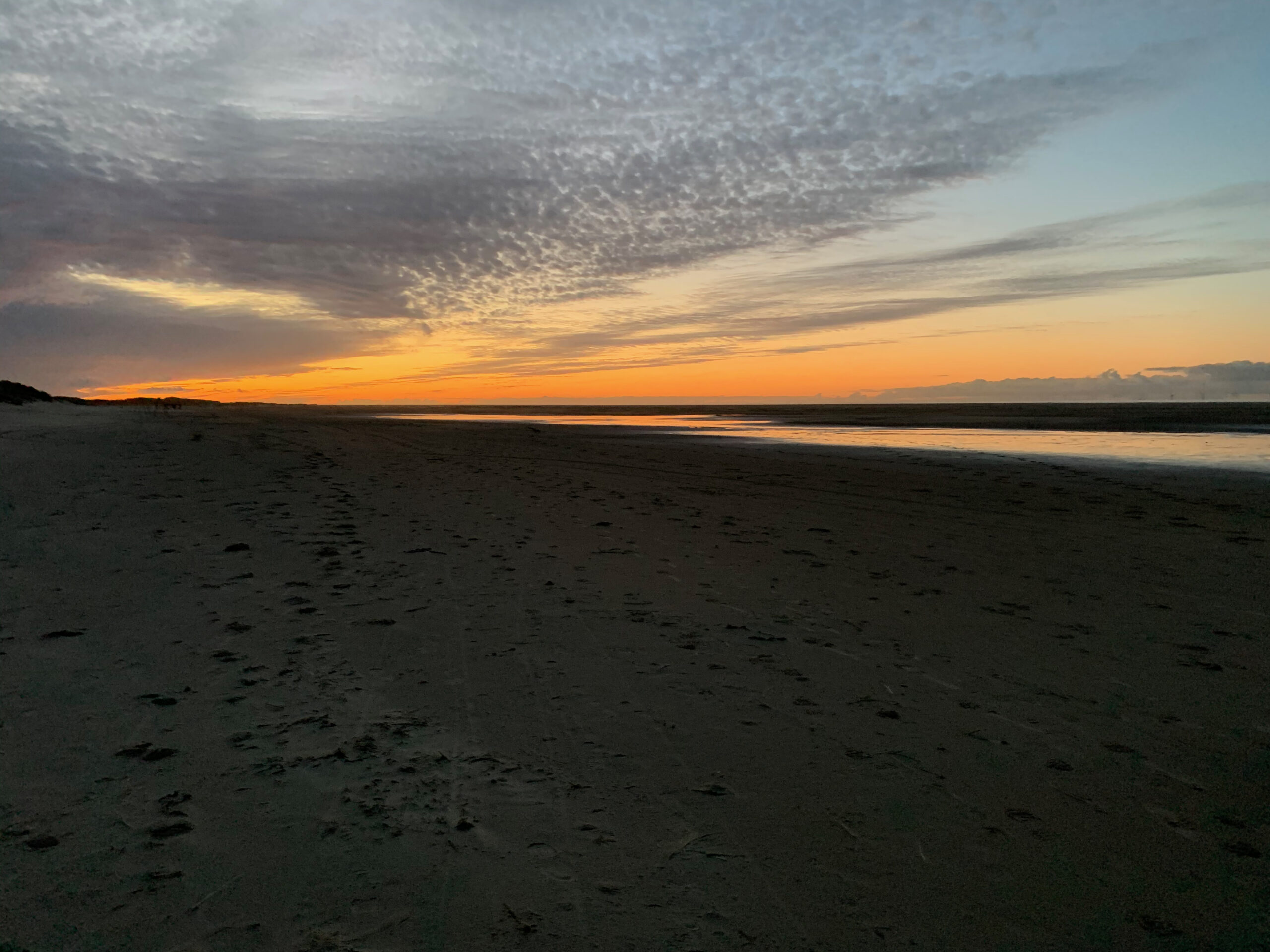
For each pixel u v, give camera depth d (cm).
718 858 264
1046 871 262
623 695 406
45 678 394
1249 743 365
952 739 365
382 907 231
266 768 313
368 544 738
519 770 321
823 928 230
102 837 260
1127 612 582
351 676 417
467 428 2894
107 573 593
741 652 479
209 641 460
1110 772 335
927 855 271
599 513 973
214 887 237
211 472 1162
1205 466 1524
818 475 1409
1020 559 756
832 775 326
